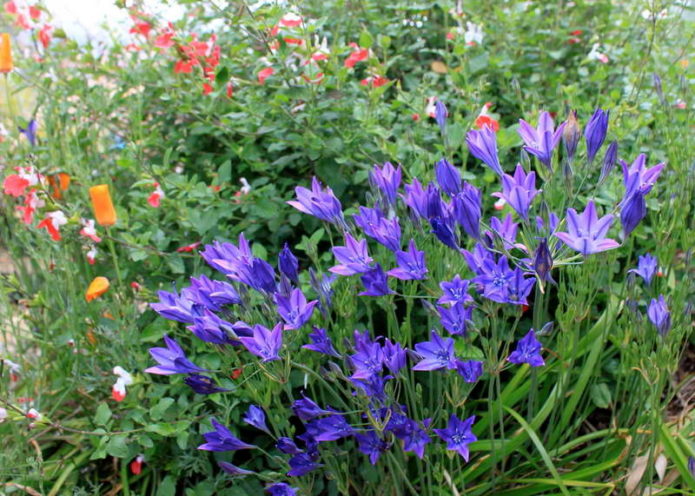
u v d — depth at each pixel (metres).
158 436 2.22
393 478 1.98
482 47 3.13
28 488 2.14
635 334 1.99
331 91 2.59
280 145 2.59
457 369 1.64
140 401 2.38
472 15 3.38
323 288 1.78
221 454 2.25
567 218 1.41
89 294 2.38
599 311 2.72
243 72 3.00
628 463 2.18
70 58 3.14
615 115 2.64
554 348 2.48
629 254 2.44
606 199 2.48
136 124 2.89
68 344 2.63
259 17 2.46
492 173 2.43
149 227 2.78
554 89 3.19
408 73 3.44
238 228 2.57
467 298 1.61
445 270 1.99
